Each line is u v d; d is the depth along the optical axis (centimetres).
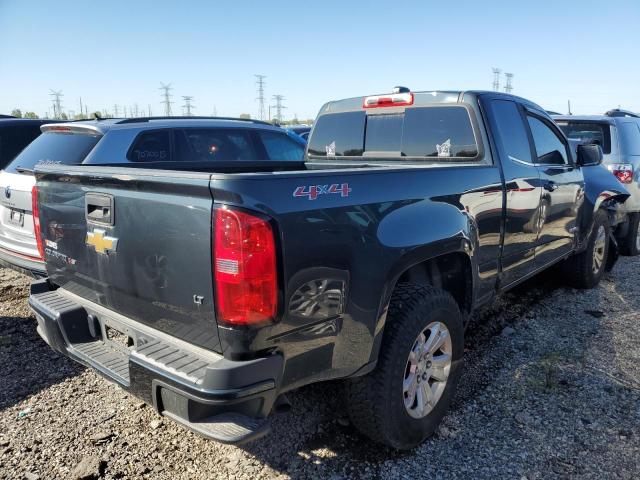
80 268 288
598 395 356
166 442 308
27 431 316
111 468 283
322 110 488
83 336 294
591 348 432
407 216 278
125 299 260
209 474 280
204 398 204
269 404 219
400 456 296
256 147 675
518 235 402
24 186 490
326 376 247
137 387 233
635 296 571
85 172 265
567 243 507
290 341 225
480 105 379
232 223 204
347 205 244
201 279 217
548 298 561
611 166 709
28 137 719
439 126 398
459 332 320
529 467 284
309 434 317
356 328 252
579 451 296
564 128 761
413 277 325
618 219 649
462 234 318
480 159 377
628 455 292
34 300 310
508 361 409
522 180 398
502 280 394
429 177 301
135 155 554
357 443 309
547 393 359
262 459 293
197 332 225
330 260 235
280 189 216
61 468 283
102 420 329
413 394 295
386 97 429
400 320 278
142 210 237
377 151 444
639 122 785
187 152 601
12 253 507
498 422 327
